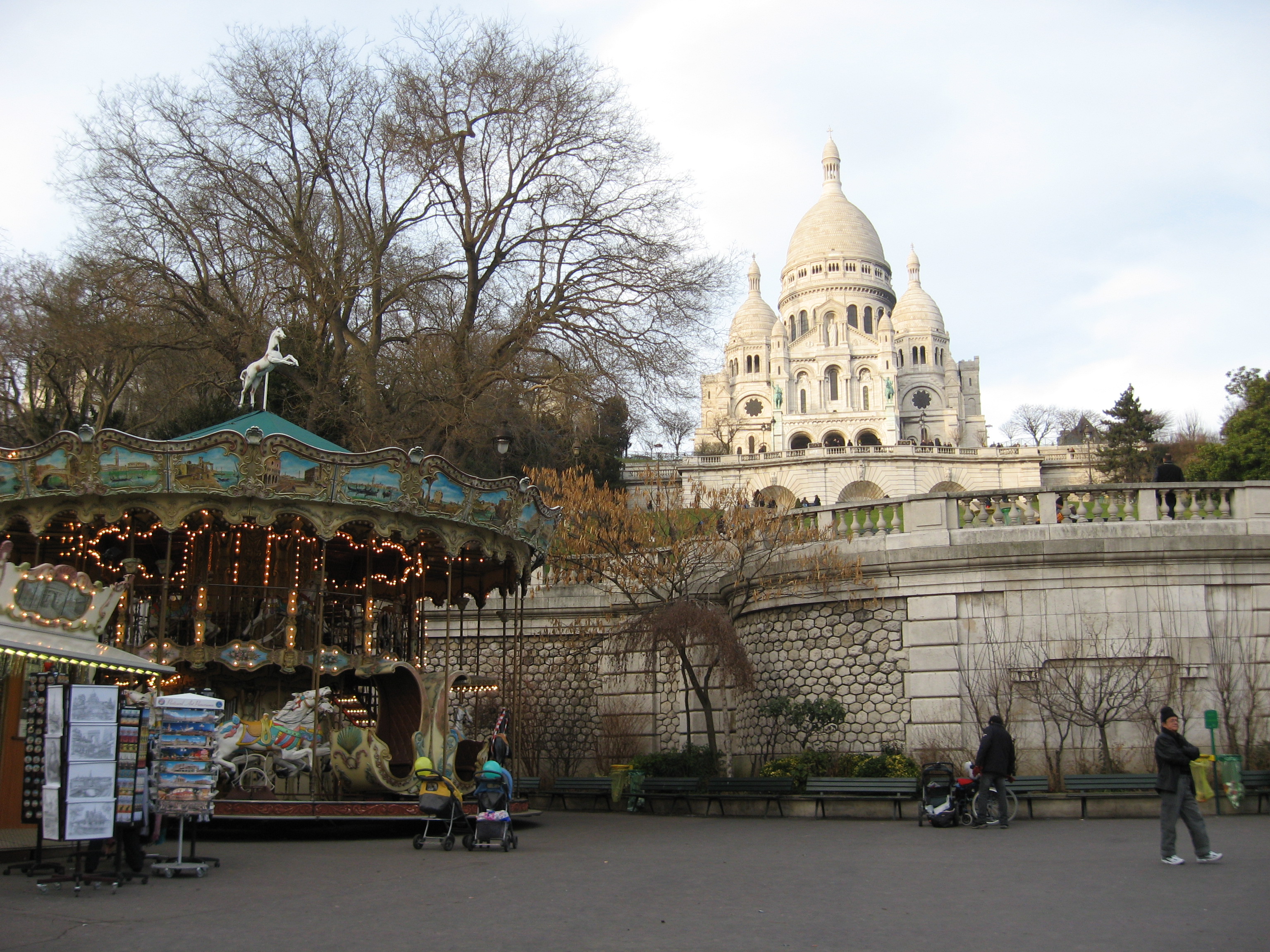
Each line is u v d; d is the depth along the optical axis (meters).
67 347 28.61
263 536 17.61
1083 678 18.47
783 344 134.75
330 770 16.89
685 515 23.14
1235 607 18.52
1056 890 9.70
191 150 28.89
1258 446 46.31
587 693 24.70
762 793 19.08
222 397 31.33
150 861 11.40
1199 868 10.85
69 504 15.30
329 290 28.89
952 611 19.30
